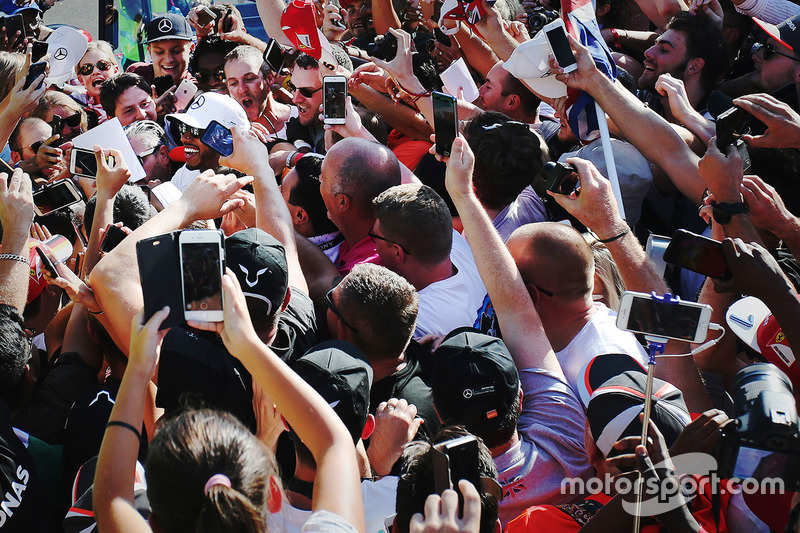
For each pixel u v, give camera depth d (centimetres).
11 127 440
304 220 412
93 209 394
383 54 513
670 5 606
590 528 229
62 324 365
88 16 1017
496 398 268
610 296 357
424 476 214
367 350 292
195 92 595
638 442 237
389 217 340
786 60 492
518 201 412
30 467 264
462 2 510
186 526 185
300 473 241
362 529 194
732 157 318
